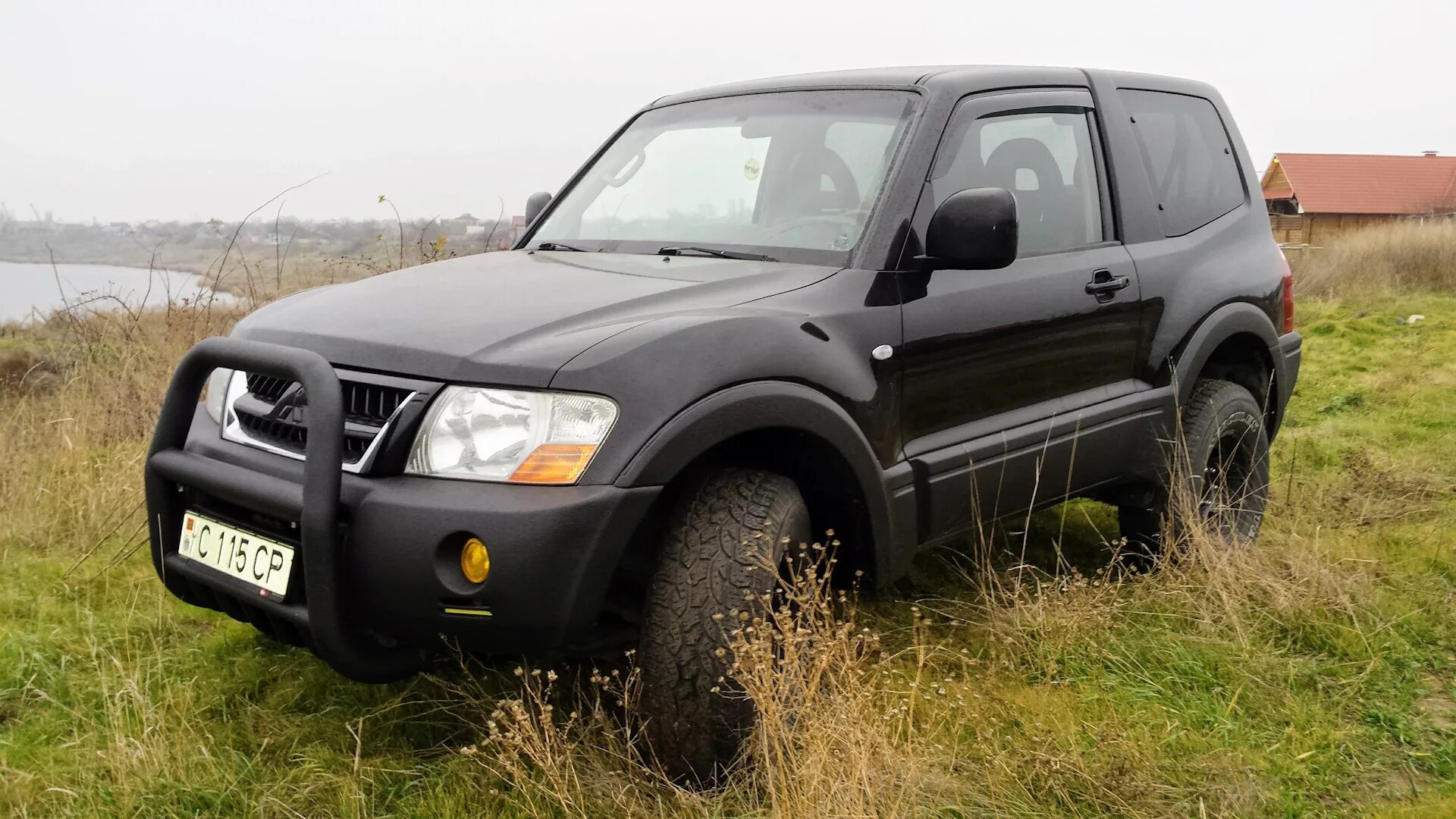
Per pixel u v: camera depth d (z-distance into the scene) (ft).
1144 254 11.85
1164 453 11.98
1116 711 9.11
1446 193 157.99
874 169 9.86
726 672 7.45
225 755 8.10
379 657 7.45
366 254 17.78
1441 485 15.92
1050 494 10.75
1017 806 7.64
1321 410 23.24
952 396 9.64
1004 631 10.21
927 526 9.47
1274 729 9.02
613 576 8.16
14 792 7.59
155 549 8.41
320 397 7.11
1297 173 161.07
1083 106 11.86
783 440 8.45
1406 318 39.73
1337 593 11.21
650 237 10.64
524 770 7.57
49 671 9.45
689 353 7.53
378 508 7.05
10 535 12.94
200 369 8.20
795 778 7.04
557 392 7.16
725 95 11.89
